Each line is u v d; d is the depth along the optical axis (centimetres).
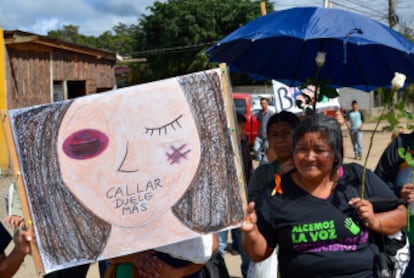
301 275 238
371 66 393
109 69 1948
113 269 278
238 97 1529
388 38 287
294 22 299
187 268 271
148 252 266
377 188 250
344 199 240
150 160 229
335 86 423
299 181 244
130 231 228
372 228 236
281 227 239
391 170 321
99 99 229
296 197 239
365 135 2297
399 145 317
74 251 226
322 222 234
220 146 230
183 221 229
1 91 706
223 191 230
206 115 230
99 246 227
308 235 234
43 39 1334
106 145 228
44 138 226
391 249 262
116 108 229
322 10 305
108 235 227
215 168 230
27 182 225
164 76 3588
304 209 236
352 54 391
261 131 1187
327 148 233
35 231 225
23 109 225
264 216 243
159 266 264
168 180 229
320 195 240
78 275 360
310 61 412
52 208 226
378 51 371
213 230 229
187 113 229
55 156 226
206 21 3409
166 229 228
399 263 286
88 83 1748
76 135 227
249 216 230
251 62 424
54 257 225
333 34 283
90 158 228
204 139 229
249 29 320
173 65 3503
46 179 226
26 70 1343
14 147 224
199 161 229
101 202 228
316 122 235
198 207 229
